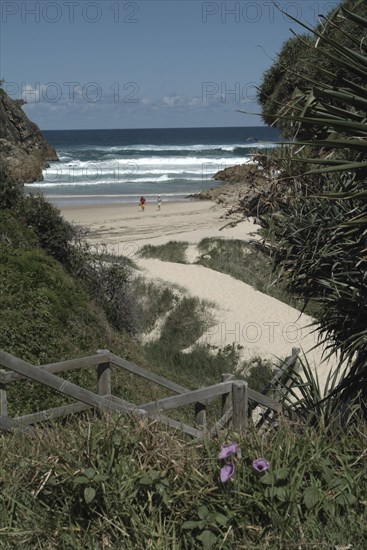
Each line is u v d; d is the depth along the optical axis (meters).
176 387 8.48
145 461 3.60
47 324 12.13
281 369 7.56
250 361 17.34
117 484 3.47
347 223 4.43
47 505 3.57
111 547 3.27
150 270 24.33
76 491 3.51
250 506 3.36
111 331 14.30
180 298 21.03
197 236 30.64
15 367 6.18
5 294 12.44
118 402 7.67
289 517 3.27
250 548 3.17
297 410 6.25
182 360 17.47
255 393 6.97
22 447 4.06
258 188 6.64
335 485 3.43
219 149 99.62
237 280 23.20
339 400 5.27
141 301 20.77
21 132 78.75
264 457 3.64
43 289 13.13
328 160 4.34
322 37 4.37
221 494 3.42
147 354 17.09
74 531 3.38
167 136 175.12
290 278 6.48
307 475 3.56
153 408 6.50
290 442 3.71
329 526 3.30
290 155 6.27
